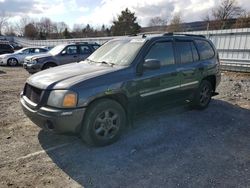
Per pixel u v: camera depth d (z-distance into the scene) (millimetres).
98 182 3070
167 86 4699
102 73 3875
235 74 12383
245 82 10023
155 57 4520
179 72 4910
